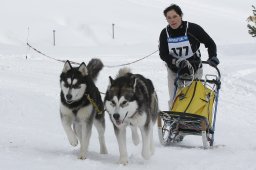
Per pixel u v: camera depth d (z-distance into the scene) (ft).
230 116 42.14
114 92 22.98
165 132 32.96
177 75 29.94
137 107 23.29
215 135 34.09
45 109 39.27
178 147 28.60
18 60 78.13
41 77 58.65
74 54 91.97
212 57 29.96
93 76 27.91
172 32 30.42
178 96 29.53
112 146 28.81
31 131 31.42
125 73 24.68
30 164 21.26
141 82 24.90
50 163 21.90
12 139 27.78
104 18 158.20
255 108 46.57
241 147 29.71
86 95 24.61
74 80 24.26
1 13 156.56
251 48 99.60
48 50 100.17
